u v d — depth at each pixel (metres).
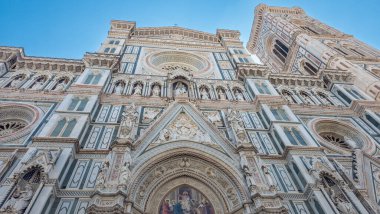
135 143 17.94
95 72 26.62
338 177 16.95
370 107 27.41
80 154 17.42
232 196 16.66
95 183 15.28
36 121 20.44
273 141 21.27
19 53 29.14
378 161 20.50
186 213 16.25
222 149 18.97
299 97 30.48
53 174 14.62
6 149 17.38
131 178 15.82
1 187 13.88
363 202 16.73
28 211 12.47
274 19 60.69
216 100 25.52
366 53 44.41
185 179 18.17
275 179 17.55
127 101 24.09
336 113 27.59
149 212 15.83
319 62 42.19
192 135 20.30
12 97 23.05
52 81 26.84
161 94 26.22
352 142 24.38
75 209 13.88
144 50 36.28
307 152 18.97
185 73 29.53
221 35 43.22
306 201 16.17
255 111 25.06
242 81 30.25
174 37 43.94
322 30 55.31
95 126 20.47
